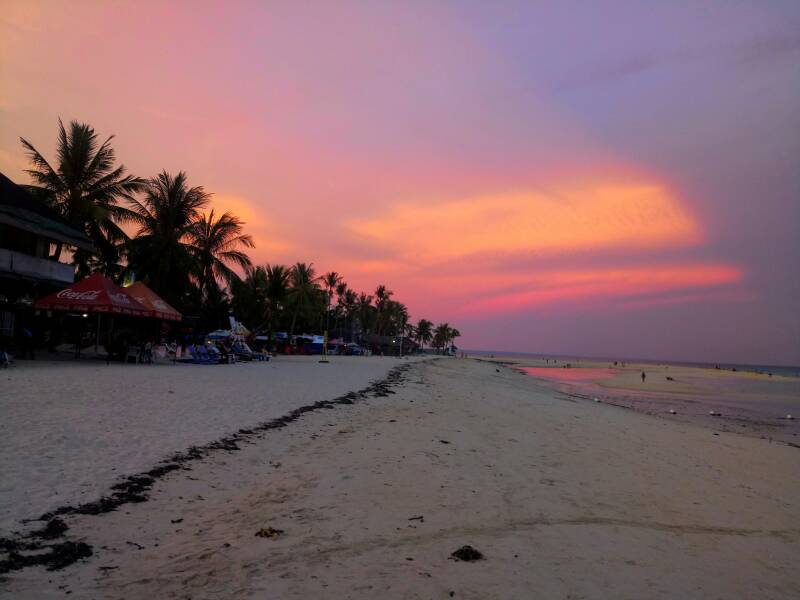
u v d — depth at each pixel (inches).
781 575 196.9
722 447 517.7
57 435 291.6
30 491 207.8
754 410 1030.4
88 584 147.9
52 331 1048.8
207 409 428.8
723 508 287.1
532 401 826.2
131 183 1158.3
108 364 783.7
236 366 1011.3
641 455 424.8
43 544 168.4
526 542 206.7
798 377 3791.8
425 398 725.9
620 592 168.4
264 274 2119.8
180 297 1413.6
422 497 257.0
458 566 178.5
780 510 295.9
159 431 331.6
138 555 169.6
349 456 330.0
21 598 135.6
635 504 276.5
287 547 185.9
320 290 2591.0
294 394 588.7
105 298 753.6
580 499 276.1
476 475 307.9
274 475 276.1
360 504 240.2
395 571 171.3
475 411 617.6
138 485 233.3
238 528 200.7
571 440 465.1
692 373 3491.6
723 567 199.8
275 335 2188.7
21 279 808.3
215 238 1446.9
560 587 168.1
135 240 1259.8
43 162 1074.7
